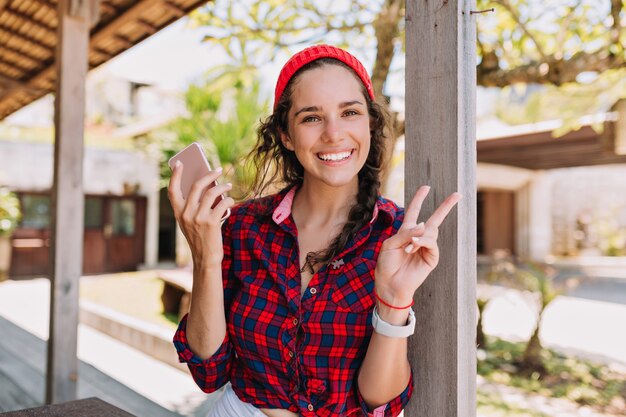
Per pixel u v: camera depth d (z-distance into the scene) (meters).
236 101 7.44
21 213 12.28
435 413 1.14
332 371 1.11
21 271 12.16
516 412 3.98
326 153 1.11
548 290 5.21
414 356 1.18
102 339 5.86
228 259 1.25
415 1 1.19
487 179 12.90
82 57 3.10
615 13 2.94
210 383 1.22
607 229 15.50
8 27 4.24
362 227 1.12
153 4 3.26
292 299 1.12
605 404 4.19
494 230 14.25
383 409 1.12
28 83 5.47
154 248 13.73
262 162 1.35
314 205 1.21
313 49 1.15
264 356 1.14
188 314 1.20
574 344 6.04
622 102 3.91
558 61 3.12
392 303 1.01
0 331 6.18
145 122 12.73
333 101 1.10
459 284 1.11
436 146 1.15
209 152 7.24
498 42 3.52
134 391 4.12
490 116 14.69
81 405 1.54
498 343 5.96
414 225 0.99
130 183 13.25
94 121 17.73
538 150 7.55
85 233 12.99
